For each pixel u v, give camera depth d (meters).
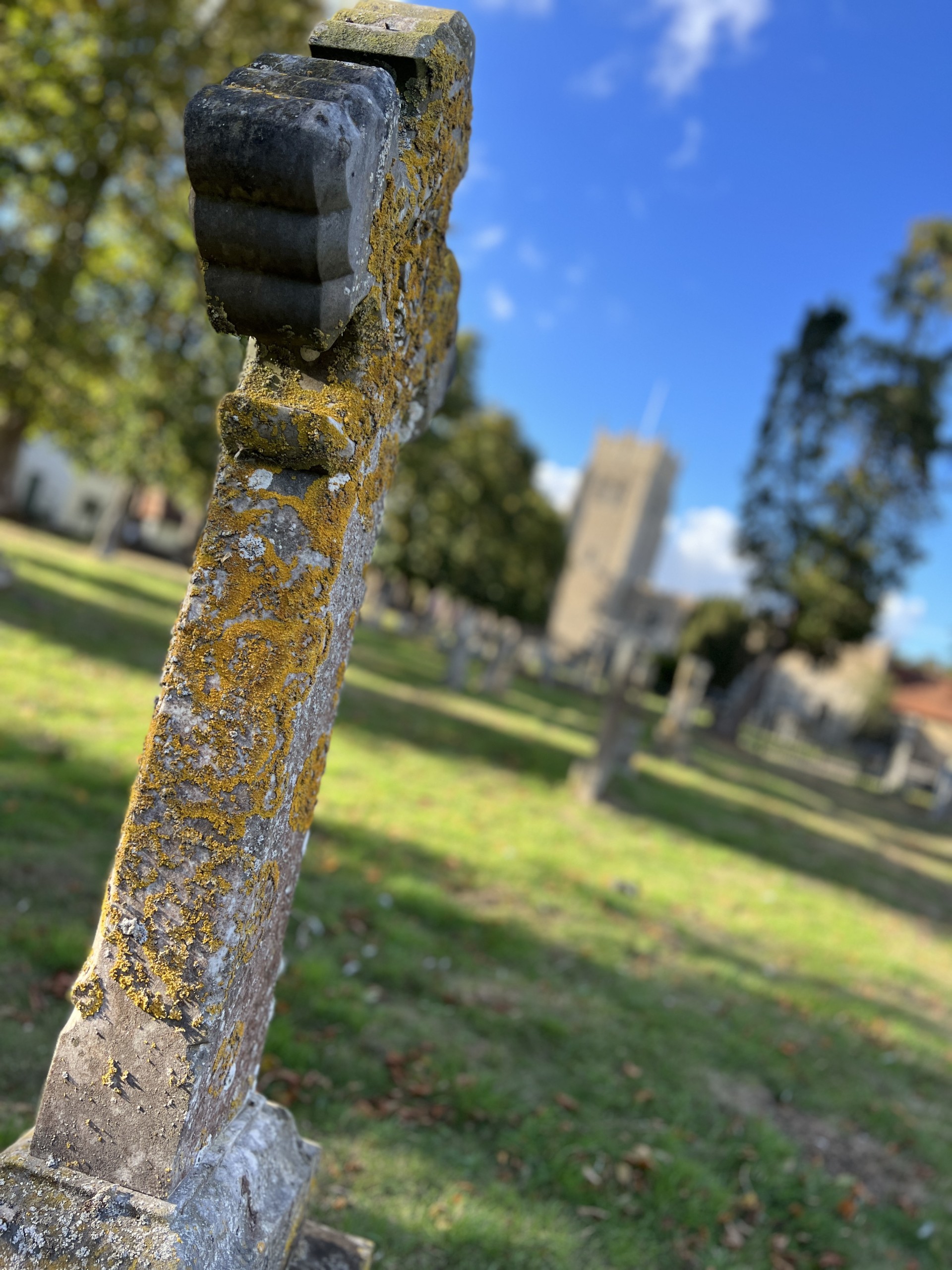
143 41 12.20
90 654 10.89
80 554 23.77
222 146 1.53
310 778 1.94
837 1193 3.99
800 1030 5.87
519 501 34.31
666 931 7.28
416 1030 4.35
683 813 13.43
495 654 21.77
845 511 30.83
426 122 1.94
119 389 15.84
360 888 5.96
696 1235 3.47
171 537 39.22
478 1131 3.75
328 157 1.52
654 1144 3.95
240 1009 1.86
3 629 10.75
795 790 23.30
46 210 13.01
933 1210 4.18
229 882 1.67
